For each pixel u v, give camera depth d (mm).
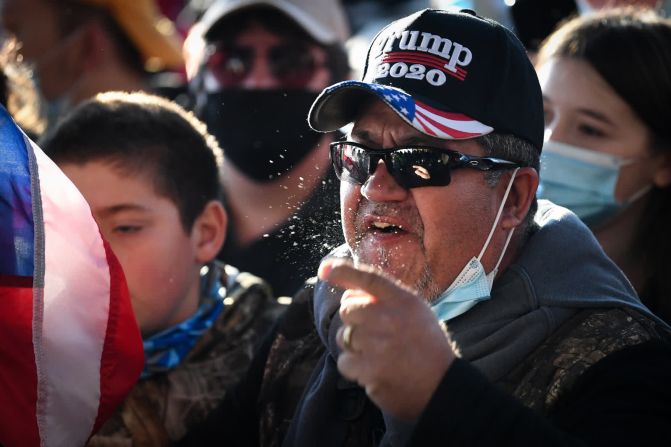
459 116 2100
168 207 2740
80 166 2713
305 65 4066
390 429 1897
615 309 2096
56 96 4438
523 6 4289
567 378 1991
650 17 3279
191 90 4453
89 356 2354
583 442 1794
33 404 2301
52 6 4430
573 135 3211
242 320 2865
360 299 1744
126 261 2689
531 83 2207
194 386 2756
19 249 2293
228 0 4117
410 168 2066
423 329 1719
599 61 3176
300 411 2273
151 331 2768
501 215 2166
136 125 2779
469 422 1697
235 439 2498
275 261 3340
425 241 2092
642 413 1875
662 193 3176
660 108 3141
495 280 2205
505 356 2055
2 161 2305
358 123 2174
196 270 2869
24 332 2293
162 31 4785
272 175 3570
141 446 2668
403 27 2201
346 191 2164
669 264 3115
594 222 3242
